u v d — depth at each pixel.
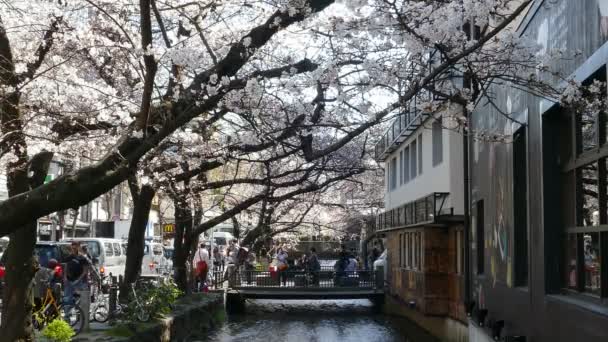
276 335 21.47
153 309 15.79
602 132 7.41
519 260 10.95
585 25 7.44
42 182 10.69
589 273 7.97
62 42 12.17
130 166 6.94
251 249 37.34
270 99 10.79
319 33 8.16
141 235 17.34
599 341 6.79
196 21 9.36
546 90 7.90
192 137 13.09
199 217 23.25
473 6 7.18
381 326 24.45
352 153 22.95
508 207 11.41
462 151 19.22
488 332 12.52
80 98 12.43
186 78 10.65
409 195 26.81
